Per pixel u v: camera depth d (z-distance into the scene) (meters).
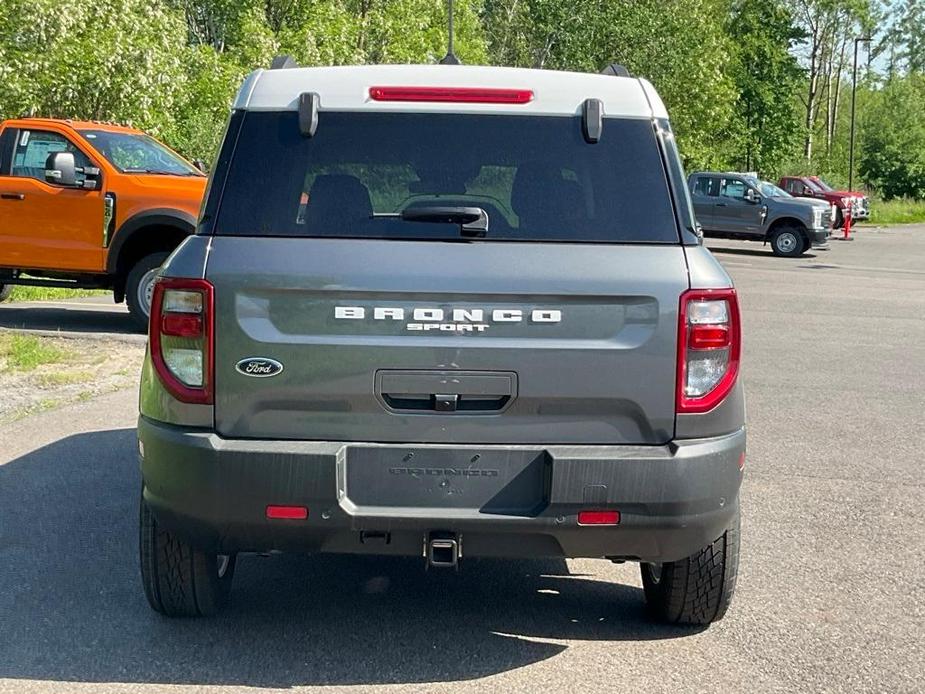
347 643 4.38
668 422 3.85
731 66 65.06
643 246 3.90
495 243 3.87
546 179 3.99
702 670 4.20
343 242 3.85
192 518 3.88
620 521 3.81
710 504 3.87
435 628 4.56
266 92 4.09
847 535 6.04
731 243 37.50
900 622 4.77
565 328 3.82
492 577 5.26
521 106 4.09
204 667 4.12
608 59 50.06
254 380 3.81
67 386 9.48
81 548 5.48
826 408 9.65
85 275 12.42
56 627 4.48
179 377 3.86
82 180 12.12
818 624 4.72
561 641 4.45
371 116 4.05
